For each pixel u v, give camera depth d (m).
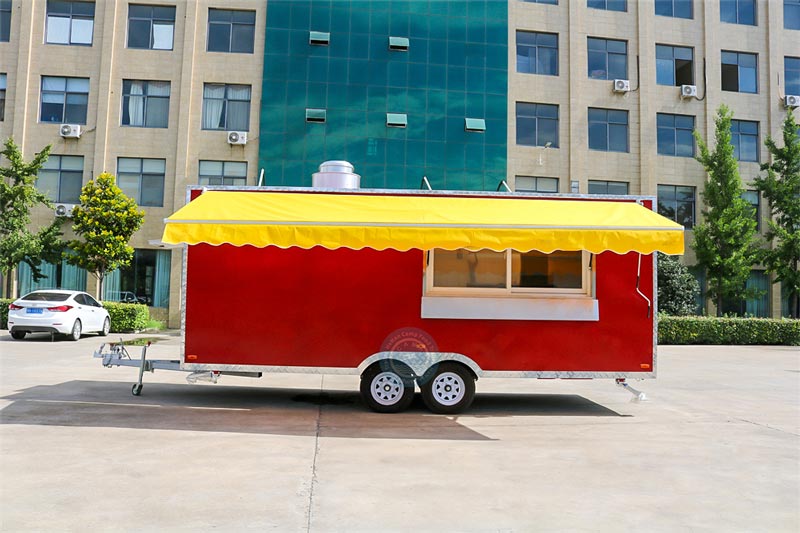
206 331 9.34
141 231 26.14
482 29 27.98
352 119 26.89
